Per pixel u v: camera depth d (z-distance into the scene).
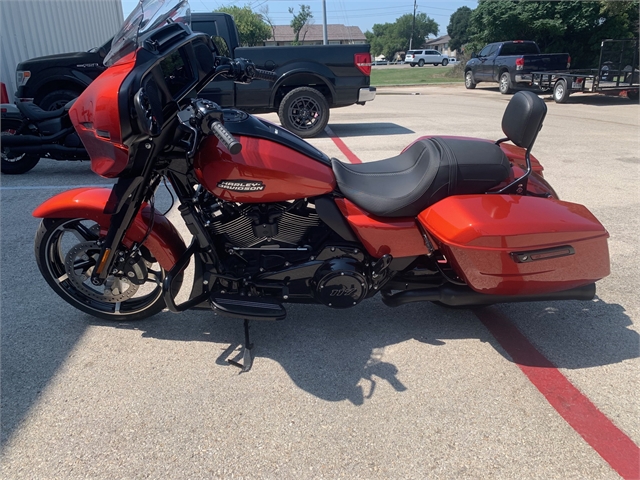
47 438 2.42
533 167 3.29
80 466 2.26
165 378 2.85
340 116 12.59
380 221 2.93
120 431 2.46
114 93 2.43
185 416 2.56
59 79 7.93
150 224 3.03
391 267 3.05
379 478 2.21
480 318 3.48
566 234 2.78
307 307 3.62
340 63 9.22
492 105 14.99
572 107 14.65
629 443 2.39
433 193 2.87
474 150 2.94
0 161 7.12
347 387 2.79
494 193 2.96
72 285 3.36
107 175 2.67
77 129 2.67
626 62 15.19
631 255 4.36
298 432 2.47
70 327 3.35
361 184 2.98
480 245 2.72
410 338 3.25
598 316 3.49
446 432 2.46
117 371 2.91
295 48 9.07
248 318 2.91
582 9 21.97
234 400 2.68
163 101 2.57
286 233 2.96
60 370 2.91
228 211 2.91
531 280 2.82
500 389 2.77
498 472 2.24
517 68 18.05
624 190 6.09
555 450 2.36
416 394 2.73
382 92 21.12
